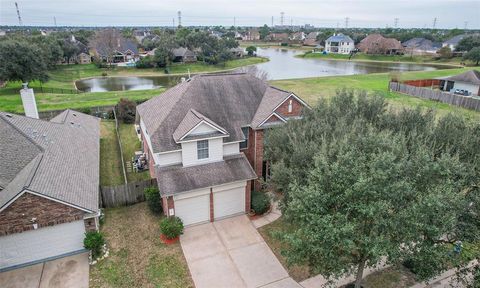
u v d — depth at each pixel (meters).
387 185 11.32
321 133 17.67
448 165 12.58
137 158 29.02
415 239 11.64
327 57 133.38
